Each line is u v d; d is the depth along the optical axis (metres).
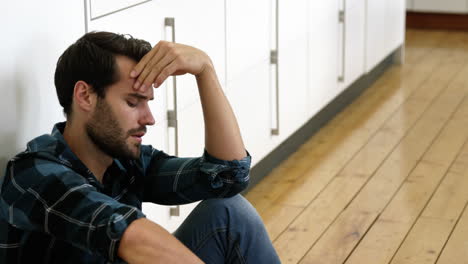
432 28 7.07
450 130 4.30
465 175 3.62
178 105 2.65
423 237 2.96
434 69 5.68
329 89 4.30
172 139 2.63
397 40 5.68
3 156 1.72
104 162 1.67
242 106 3.20
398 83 5.31
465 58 5.98
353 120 4.50
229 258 1.84
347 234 2.99
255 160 3.38
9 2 1.70
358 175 3.63
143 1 2.34
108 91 1.56
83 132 1.61
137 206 1.80
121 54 1.57
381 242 2.92
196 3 2.70
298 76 3.80
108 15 2.14
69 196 1.45
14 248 1.54
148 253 1.40
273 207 3.26
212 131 1.81
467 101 4.86
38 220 1.46
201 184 1.82
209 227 1.81
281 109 3.62
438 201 3.31
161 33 2.48
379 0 5.14
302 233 3.00
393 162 3.80
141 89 1.57
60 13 1.90
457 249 2.86
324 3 4.09
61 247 1.56
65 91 1.59
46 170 1.49
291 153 3.94
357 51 4.76
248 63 3.21
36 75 1.82
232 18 3.01
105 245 1.41
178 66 1.67
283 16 3.53
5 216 1.51
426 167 3.73
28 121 1.80
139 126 1.60
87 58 1.55
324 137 4.20
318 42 4.05
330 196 3.38
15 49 1.73
